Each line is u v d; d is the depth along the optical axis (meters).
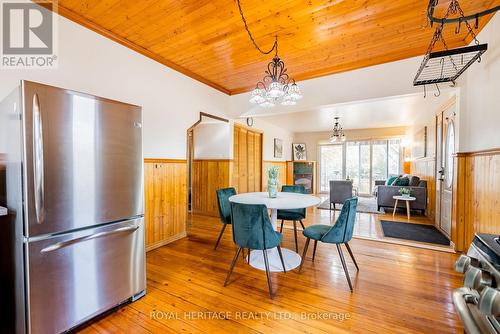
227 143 4.67
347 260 2.65
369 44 2.65
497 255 0.82
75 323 1.51
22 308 1.34
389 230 3.81
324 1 1.94
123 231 1.75
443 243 3.17
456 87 2.76
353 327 1.58
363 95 3.12
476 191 2.50
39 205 1.33
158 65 3.00
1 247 1.46
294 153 8.66
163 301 1.88
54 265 1.41
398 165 7.59
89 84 2.30
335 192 5.46
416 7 2.00
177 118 3.30
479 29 2.30
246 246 2.07
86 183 1.54
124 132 1.76
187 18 2.19
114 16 2.18
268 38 2.53
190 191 5.22
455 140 3.01
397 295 1.95
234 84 4.04
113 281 1.72
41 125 1.33
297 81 3.55
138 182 1.86
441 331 1.53
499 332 0.72
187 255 2.82
